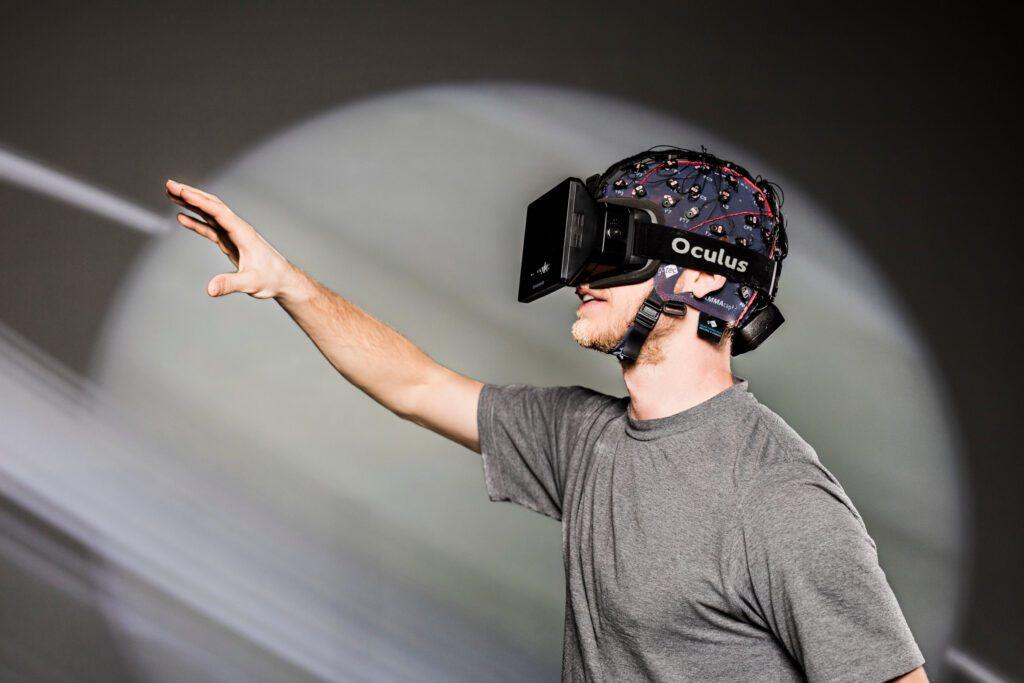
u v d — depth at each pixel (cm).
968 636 295
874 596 77
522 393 120
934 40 316
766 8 320
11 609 296
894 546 298
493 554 309
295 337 312
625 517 93
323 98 319
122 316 310
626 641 91
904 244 308
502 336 313
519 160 318
